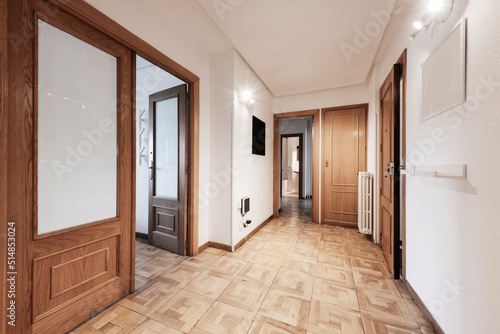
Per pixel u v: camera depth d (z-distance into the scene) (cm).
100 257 142
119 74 152
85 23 129
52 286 116
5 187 97
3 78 95
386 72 232
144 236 288
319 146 364
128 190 159
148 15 168
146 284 174
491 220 82
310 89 354
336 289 167
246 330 125
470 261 94
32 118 107
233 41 216
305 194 649
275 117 393
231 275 189
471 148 93
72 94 127
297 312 141
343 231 319
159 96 250
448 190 111
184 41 209
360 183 289
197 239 235
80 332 123
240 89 257
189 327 128
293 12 173
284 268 202
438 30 120
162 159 254
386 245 216
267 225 351
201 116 240
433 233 126
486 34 84
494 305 80
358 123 335
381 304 149
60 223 122
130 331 125
